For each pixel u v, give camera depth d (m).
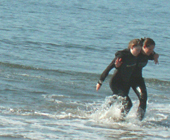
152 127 21.14
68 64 40.41
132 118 22.38
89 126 20.38
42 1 120.81
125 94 22.12
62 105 24.34
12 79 29.94
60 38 58.47
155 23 89.19
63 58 43.81
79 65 40.50
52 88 28.44
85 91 28.58
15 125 19.41
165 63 45.66
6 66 34.72
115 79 22.25
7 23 69.88
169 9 128.12
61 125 20.12
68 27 71.88
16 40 52.94
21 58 41.09
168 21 94.94
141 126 21.16
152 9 124.19
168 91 31.06
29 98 25.30
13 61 38.81
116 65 21.28
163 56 50.47
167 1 160.00
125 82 22.20
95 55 47.88
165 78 37.16
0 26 65.31
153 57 21.58
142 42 21.39
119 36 66.44
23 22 73.12
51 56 44.31
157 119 22.89
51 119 21.19
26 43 51.47
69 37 60.34
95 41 58.81
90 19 87.62
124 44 58.50
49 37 58.41
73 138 17.97
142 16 102.25
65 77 32.94
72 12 99.00
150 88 31.67
